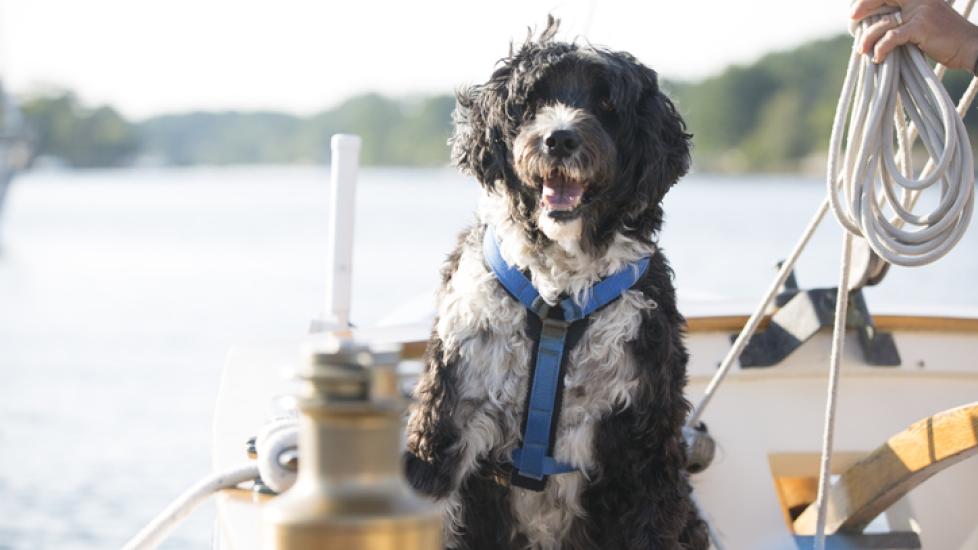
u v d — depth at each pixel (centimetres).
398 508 300
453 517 562
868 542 655
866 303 719
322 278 3566
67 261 4203
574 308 559
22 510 1343
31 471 1488
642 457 564
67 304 3017
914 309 763
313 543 296
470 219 658
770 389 706
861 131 554
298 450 525
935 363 717
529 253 566
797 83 8419
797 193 7400
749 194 7300
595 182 571
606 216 580
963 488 672
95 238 5209
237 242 4962
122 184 11875
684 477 600
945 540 659
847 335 715
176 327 2611
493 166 609
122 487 1441
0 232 5034
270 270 3841
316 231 5569
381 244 4353
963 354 723
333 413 297
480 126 622
